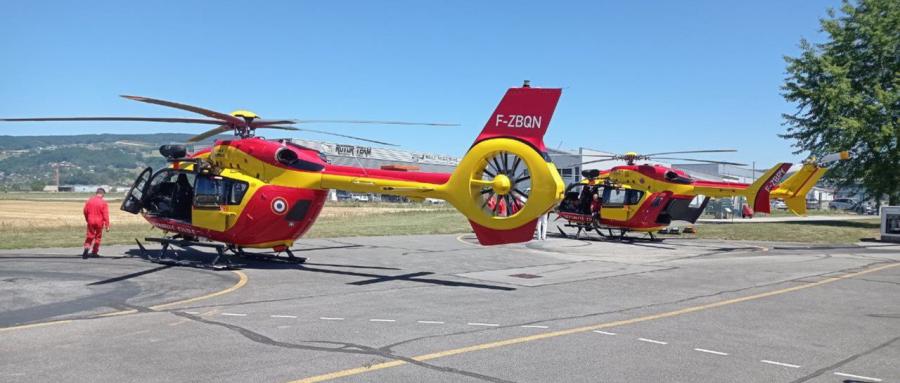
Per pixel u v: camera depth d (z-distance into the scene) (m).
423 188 13.38
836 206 84.94
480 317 9.55
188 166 15.73
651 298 11.69
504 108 12.47
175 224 15.83
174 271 14.14
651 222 25.67
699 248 23.28
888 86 36.62
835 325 9.34
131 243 19.91
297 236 15.59
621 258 19.28
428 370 6.57
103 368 6.46
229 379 6.12
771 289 12.95
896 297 12.02
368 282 13.26
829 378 6.58
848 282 14.05
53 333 8.03
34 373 6.26
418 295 11.66
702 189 25.78
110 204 61.22
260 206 14.70
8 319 8.90
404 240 24.27
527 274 15.12
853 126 34.09
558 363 6.96
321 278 13.69
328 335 8.12
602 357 7.27
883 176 35.72
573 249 22.14
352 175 14.37
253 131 15.72
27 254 16.75
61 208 58.84
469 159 12.73
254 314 9.47
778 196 28.27
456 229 30.58
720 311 10.40
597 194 27.08
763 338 8.42
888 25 36.12
